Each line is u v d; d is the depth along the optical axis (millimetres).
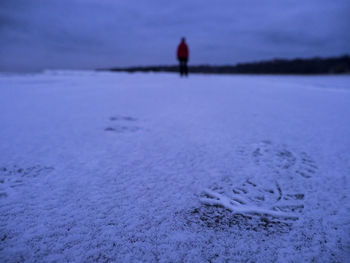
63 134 2512
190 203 1383
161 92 5559
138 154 2033
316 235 1139
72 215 1248
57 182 1564
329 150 2131
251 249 1053
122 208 1316
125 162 1875
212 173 1729
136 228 1169
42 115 3293
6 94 5078
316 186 1567
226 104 4145
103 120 3076
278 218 1267
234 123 2975
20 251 1013
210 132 2629
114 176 1656
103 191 1473
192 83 7828
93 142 2299
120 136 2482
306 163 1890
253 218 1269
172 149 2150
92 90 5891
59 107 3820
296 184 1594
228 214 1298
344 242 1093
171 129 2734
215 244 1079
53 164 1819
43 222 1190
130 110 3645
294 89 6328
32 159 1896
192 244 1076
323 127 2801
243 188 1545
